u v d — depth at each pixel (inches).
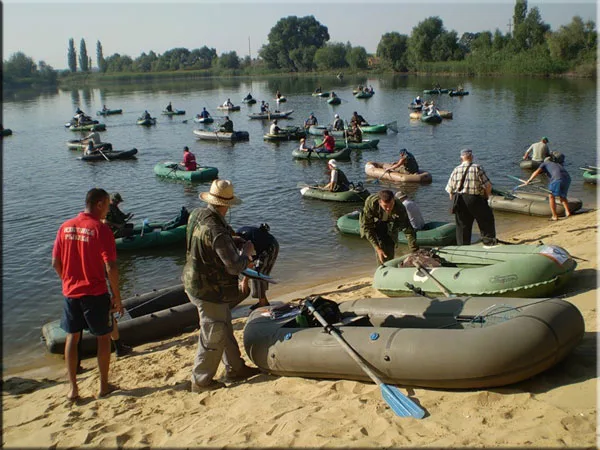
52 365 280.2
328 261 435.8
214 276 192.2
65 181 807.1
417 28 3334.2
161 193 720.3
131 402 199.6
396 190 671.8
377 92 2188.7
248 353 210.2
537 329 163.9
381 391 168.9
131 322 295.9
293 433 156.2
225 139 1143.0
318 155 891.4
